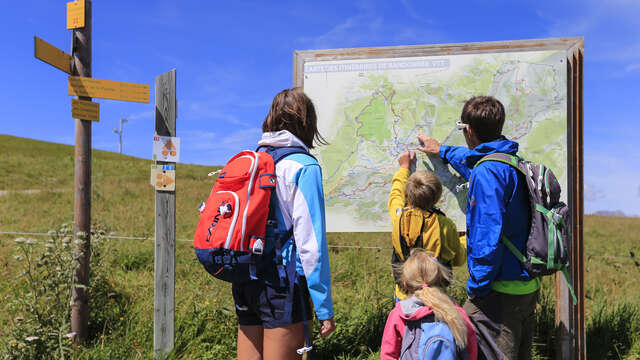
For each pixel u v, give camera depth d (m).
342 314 3.45
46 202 11.98
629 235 10.39
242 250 1.67
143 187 16.20
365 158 3.03
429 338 1.63
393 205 2.71
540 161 2.80
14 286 3.89
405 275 1.81
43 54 2.76
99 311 3.42
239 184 1.75
